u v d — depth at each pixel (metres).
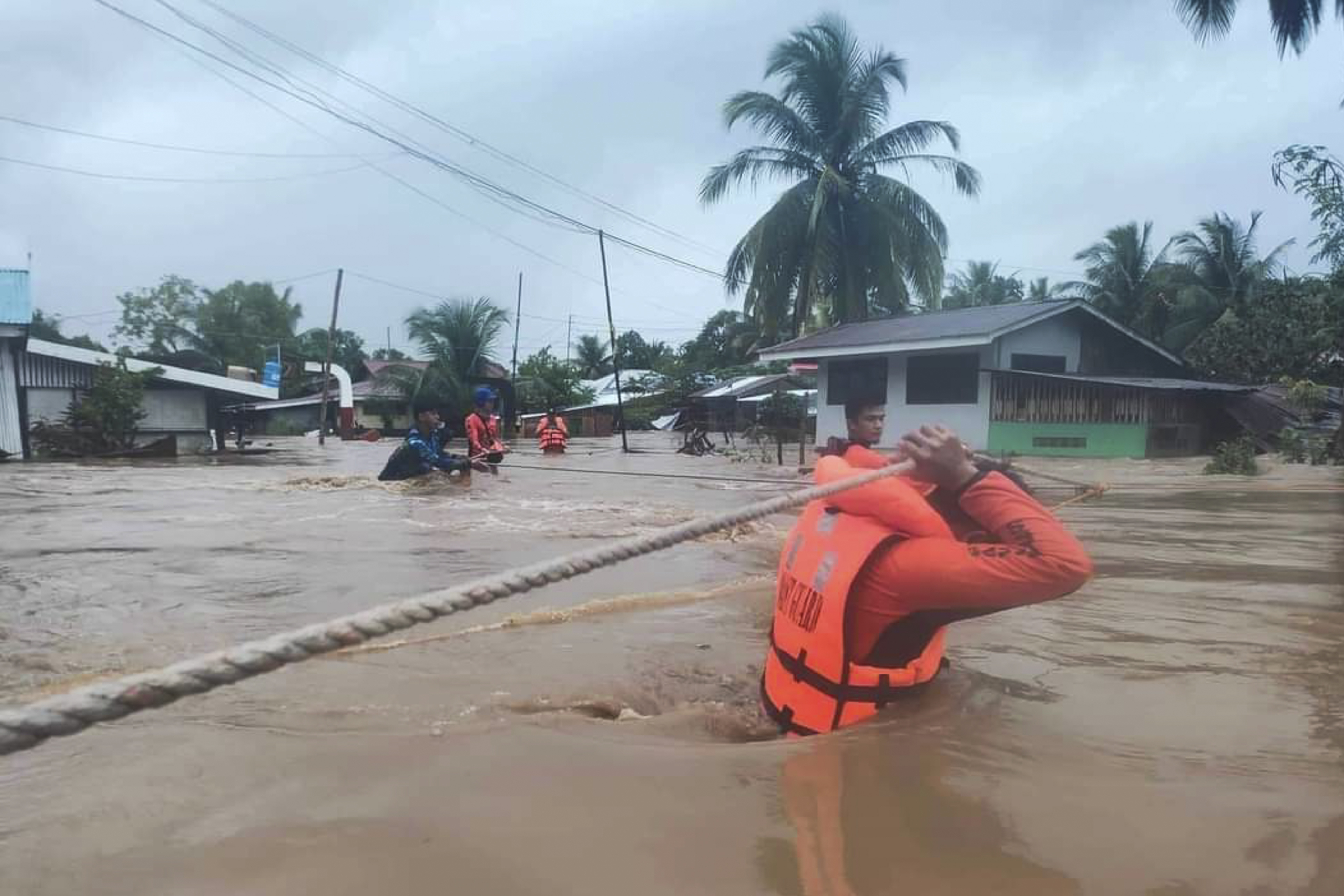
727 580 5.30
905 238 27.00
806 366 27.64
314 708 2.88
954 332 20.05
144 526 7.51
